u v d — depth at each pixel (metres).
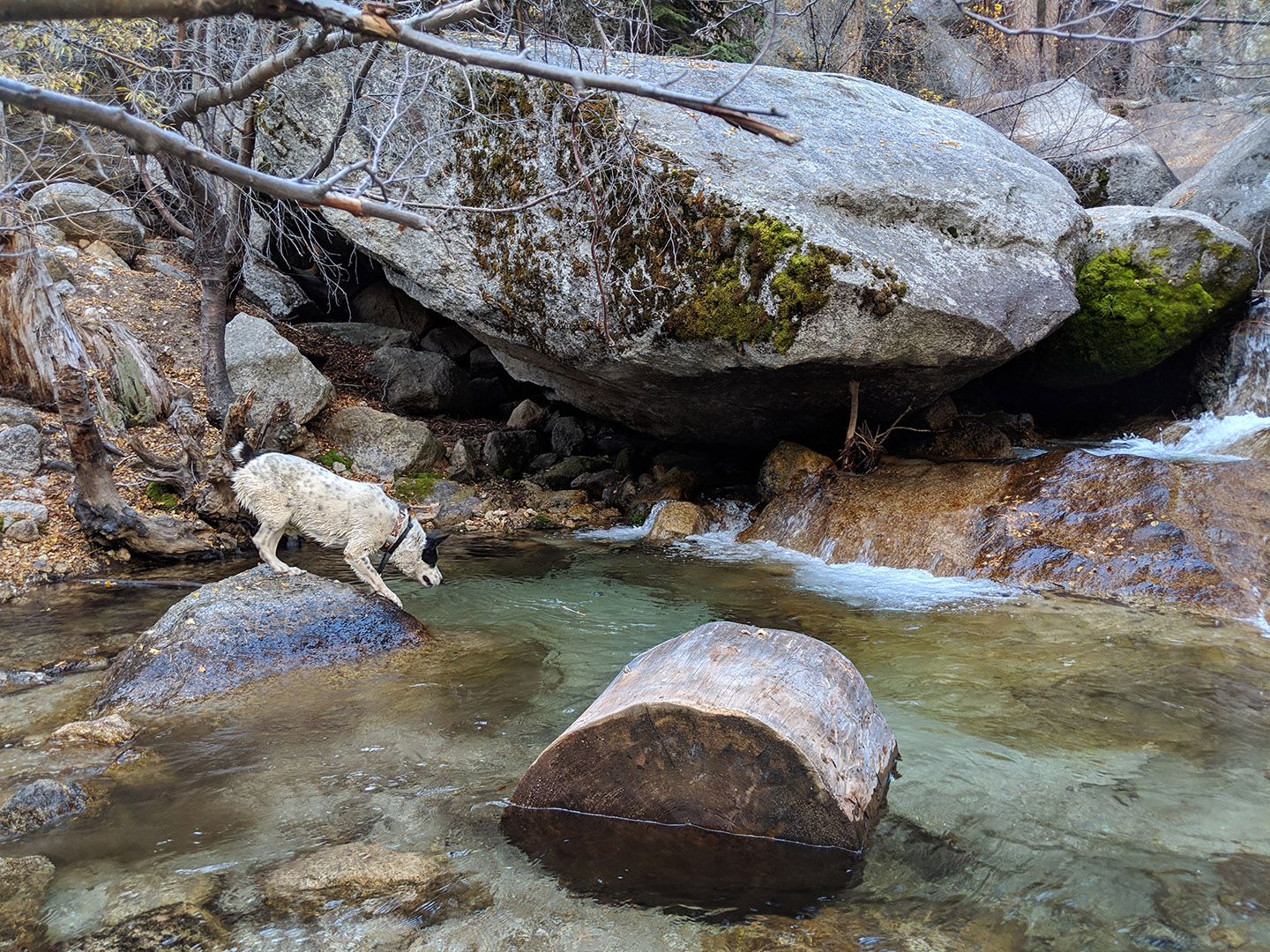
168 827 2.87
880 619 5.33
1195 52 13.66
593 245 6.15
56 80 5.04
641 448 10.02
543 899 2.45
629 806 2.90
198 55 6.95
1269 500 5.80
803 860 2.67
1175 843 2.76
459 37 6.12
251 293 11.34
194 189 7.70
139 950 2.21
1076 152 11.44
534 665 4.55
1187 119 13.27
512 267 7.15
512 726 3.74
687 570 6.69
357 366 10.89
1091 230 7.88
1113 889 2.49
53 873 2.58
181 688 4.06
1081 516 6.26
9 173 6.69
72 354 7.87
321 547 7.32
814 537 7.34
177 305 9.93
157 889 2.49
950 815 2.94
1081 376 8.20
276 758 3.41
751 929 2.31
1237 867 2.61
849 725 2.97
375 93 6.99
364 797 3.09
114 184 10.02
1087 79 14.43
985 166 7.45
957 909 2.40
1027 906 2.41
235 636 4.38
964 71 13.12
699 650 3.21
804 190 6.29
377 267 12.42
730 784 2.78
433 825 2.88
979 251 6.83
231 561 6.78
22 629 5.05
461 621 5.32
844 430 8.59
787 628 5.14
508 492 9.08
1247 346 7.69
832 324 6.12
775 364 6.32
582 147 6.41
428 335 11.94
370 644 4.63
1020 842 2.77
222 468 6.86
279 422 7.70
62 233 9.93
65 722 3.79
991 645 4.77
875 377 7.08
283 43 7.30
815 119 7.18
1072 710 3.87
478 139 6.97
